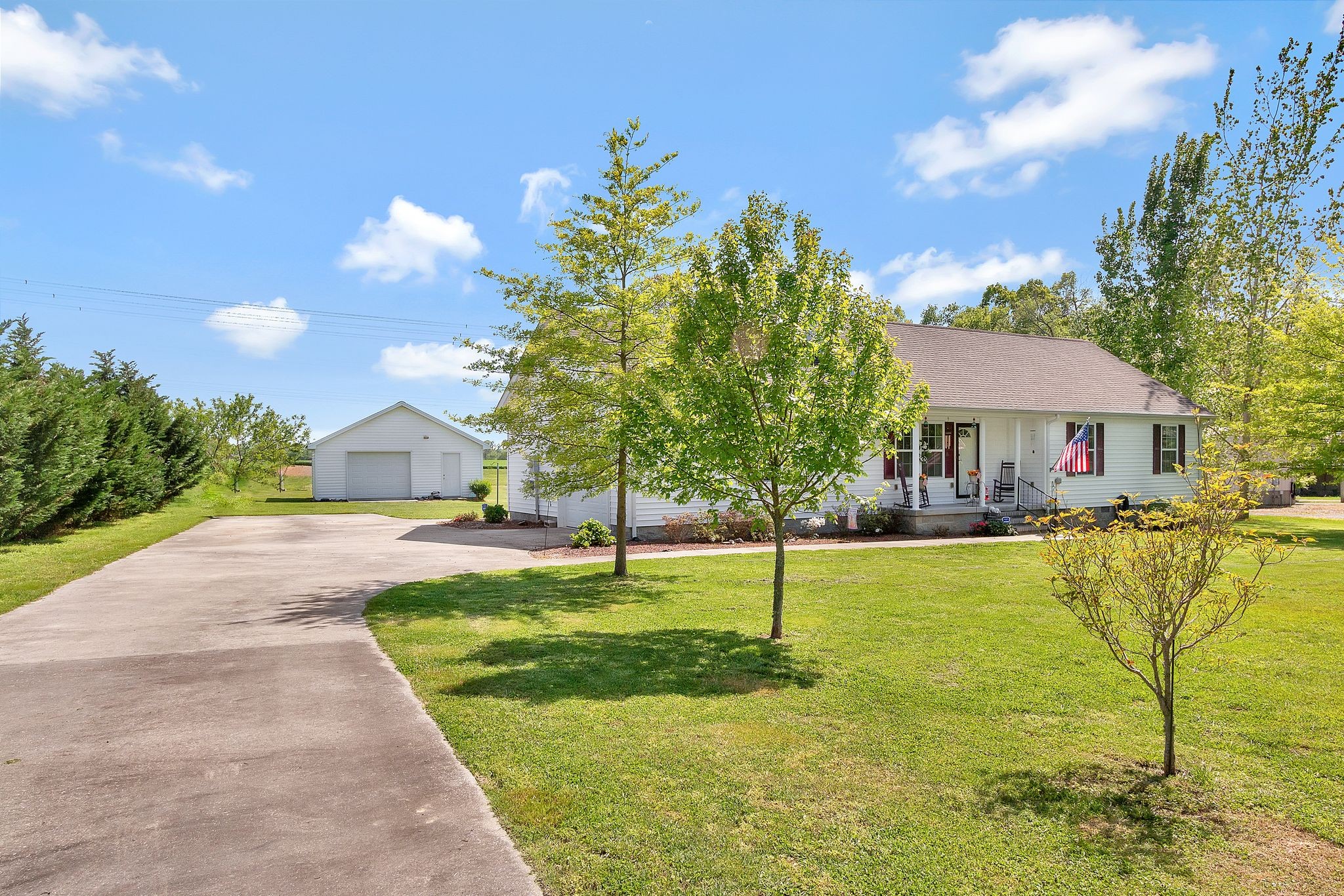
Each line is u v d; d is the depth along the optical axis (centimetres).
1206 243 2819
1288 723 509
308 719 525
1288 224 2434
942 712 534
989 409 1922
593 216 1169
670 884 317
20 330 1927
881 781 419
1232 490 429
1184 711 533
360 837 359
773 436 720
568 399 1145
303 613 895
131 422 2120
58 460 1464
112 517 2175
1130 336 3216
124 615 875
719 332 725
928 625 813
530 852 343
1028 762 445
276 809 389
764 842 351
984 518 1900
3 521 1328
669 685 602
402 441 3856
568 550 1555
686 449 761
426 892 311
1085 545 444
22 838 356
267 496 4131
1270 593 980
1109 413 2131
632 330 1175
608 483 1182
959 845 349
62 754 461
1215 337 2652
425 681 613
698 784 414
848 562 1323
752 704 553
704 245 788
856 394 707
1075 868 328
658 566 1289
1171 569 420
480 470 4022
